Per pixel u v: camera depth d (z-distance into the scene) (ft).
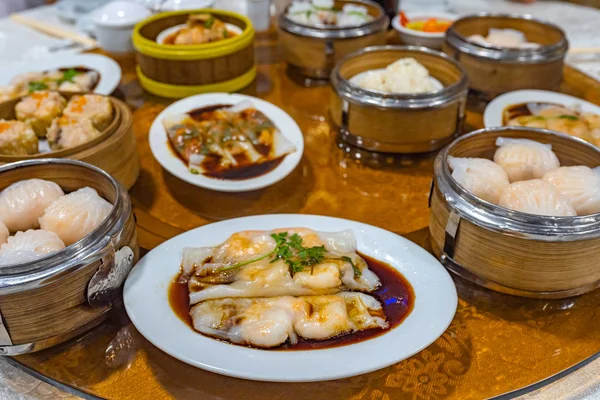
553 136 1.87
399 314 1.53
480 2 4.00
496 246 1.55
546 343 1.53
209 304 1.53
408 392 1.39
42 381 1.45
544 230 1.48
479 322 1.58
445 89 2.16
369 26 2.78
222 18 2.98
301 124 2.50
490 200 1.71
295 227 1.75
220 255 1.66
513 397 1.40
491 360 1.48
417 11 3.65
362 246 1.72
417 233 1.90
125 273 1.58
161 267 1.63
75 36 3.40
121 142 1.94
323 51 2.76
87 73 2.69
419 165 2.24
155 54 2.58
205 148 2.14
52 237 1.54
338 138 2.40
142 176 2.16
